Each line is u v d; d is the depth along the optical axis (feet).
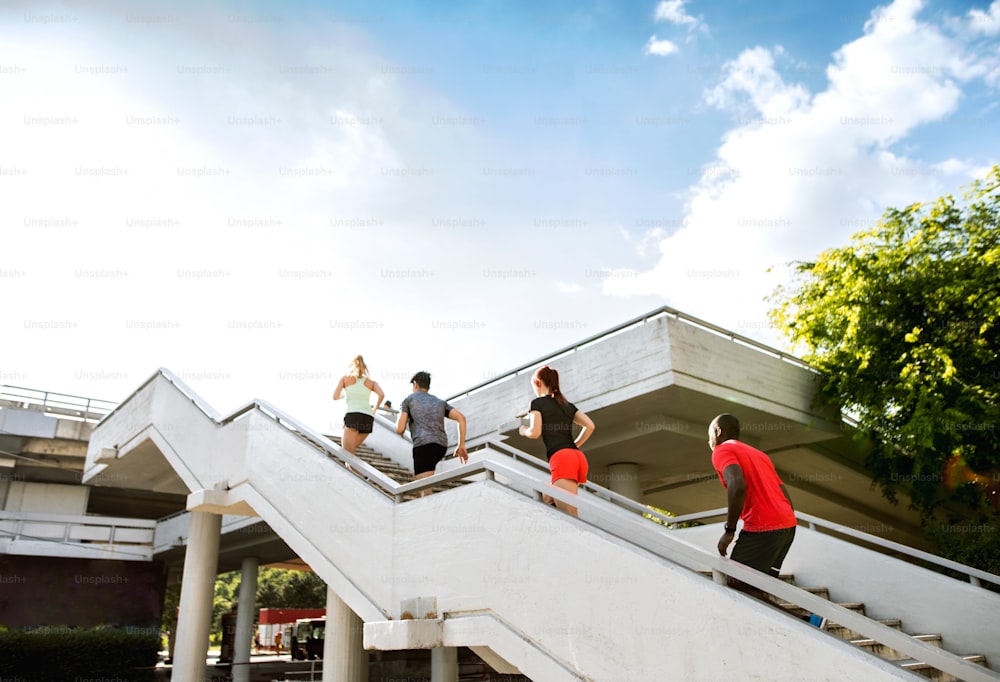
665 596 13.93
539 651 16.22
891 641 11.10
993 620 18.54
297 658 106.01
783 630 12.02
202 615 35.29
